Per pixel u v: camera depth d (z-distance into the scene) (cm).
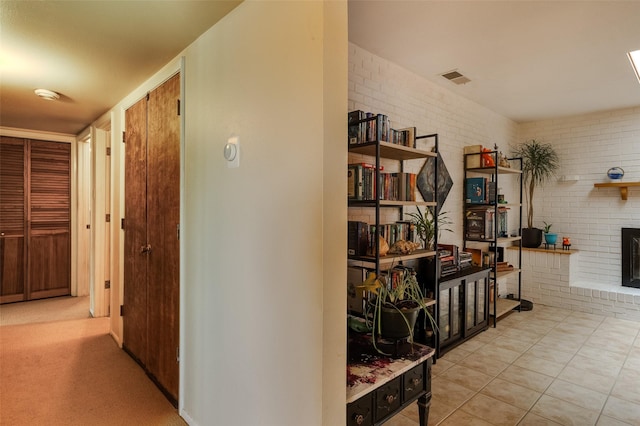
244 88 160
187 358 204
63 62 228
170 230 224
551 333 348
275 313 141
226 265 171
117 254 318
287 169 137
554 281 442
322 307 122
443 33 247
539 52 277
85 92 285
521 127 501
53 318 379
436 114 348
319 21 125
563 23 233
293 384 132
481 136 420
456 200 379
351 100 264
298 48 132
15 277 430
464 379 255
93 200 390
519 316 402
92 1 159
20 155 425
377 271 228
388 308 171
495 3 210
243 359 158
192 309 199
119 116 311
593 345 319
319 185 124
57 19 176
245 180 159
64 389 236
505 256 480
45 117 366
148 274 254
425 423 180
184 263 207
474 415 211
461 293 317
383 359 168
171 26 182
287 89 137
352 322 194
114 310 325
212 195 182
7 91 284
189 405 201
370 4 211
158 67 234
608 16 224
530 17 226
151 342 249
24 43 202
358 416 142
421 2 210
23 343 313
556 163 475
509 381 252
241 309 160
